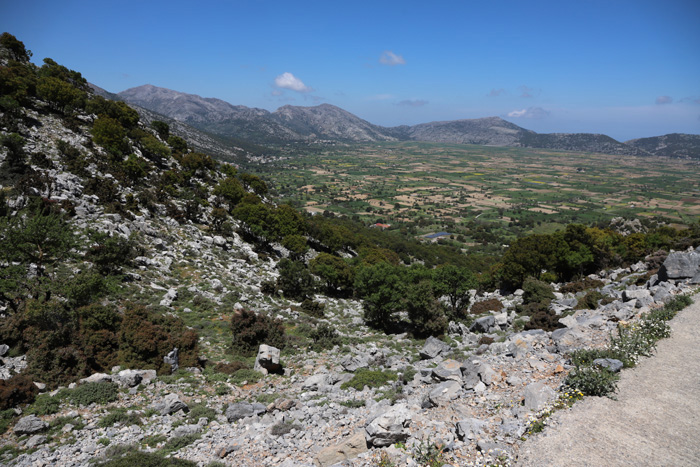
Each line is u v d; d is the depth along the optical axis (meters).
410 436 15.15
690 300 24.78
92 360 26.97
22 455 17.16
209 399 24.89
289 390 27.06
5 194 47.00
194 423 20.98
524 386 18.06
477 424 14.86
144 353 28.38
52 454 17.36
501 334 39.16
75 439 18.80
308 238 113.62
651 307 25.16
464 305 55.06
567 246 69.44
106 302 36.75
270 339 37.00
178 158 113.31
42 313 27.67
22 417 20.27
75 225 48.06
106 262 43.16
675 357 18.34
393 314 58.59
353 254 123.69
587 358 18.97
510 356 23.03
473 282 53.72
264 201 134.62
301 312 53.22
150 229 59.47
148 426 20.45
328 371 31.64
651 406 14.69
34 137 71.75
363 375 27.38
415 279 59.69
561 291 55.31
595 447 12.74
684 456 12.00
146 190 75.06
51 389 23.56
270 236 84.50
